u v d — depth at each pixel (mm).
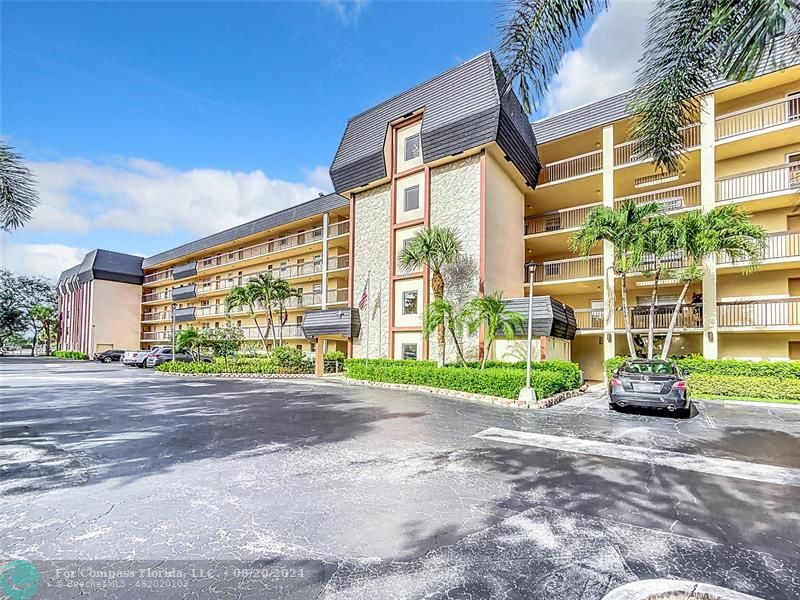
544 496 4863
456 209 18656
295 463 6137
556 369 14852
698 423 9234
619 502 4691
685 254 15812
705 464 6176
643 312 18484
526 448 7062
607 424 9109
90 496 4773
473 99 18016
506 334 15523
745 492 5035
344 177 22797
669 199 18547
